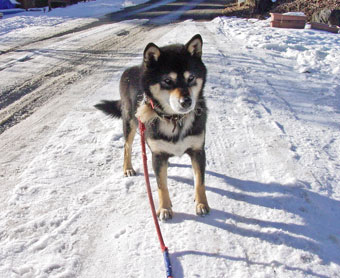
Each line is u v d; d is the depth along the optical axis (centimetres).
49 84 221
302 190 108
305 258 83
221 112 170
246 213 99
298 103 181
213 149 135
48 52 313
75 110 175
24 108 181
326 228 93
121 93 128
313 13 483
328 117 165
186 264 82
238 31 394
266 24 455
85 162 127
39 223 95
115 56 292
